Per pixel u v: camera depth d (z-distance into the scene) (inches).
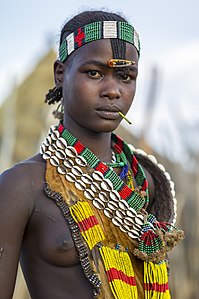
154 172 119.6
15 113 462.9
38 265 103.5
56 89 114.3
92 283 99.3
